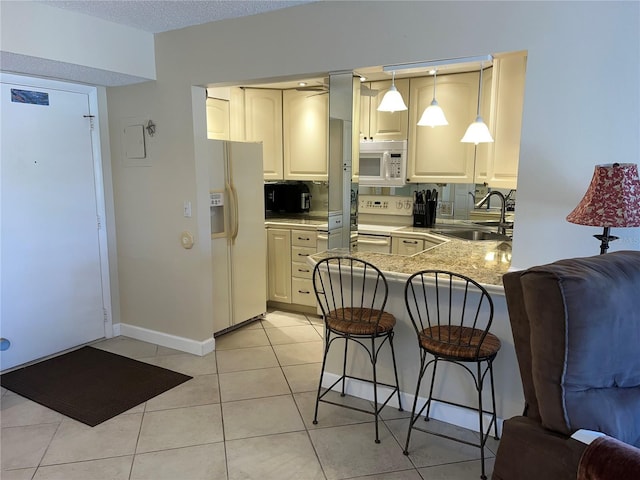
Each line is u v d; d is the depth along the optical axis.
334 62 2.64
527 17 2.12
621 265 1.48
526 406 1.62
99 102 3.53
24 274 3.18
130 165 3.54
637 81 1.96
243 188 3.86
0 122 2.97
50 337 3.38
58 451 2.27
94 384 2.97
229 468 2.15
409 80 3.96
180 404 2.73
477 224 4.17
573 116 2.09
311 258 2.75
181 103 3.20
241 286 3.94
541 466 1.35
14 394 2.83
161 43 3.22
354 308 2.63
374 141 4.20
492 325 2.37
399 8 2.41
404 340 2.63
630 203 1.78
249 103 4.44
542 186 2.20
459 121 3.80
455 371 2.50
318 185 4.92
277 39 2.80
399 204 4.51
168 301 3.53
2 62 2.71
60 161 3.32
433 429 2.48
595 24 1.99
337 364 2.87
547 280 1.35
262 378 3.07
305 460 2.21
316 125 4.37
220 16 2.89
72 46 2.76
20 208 3.12
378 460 2.21
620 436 1.33
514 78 2.62
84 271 3.56
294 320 4.23
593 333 1.32
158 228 3.47
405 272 2.38
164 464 2.18
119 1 2.60
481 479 2.08
